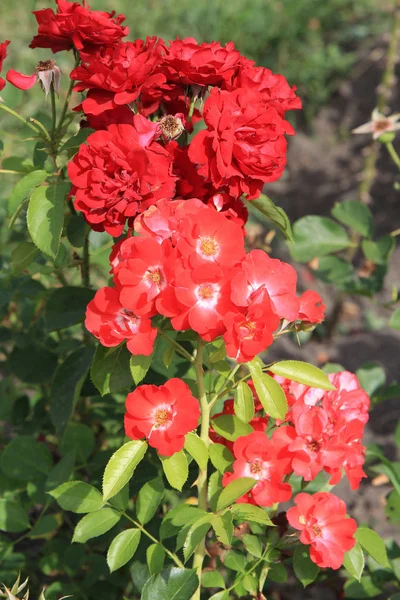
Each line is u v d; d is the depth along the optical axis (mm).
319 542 805
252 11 2432
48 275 1048
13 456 999
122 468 774
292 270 776
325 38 2438
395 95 2174
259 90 820
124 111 817
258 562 844
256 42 2377
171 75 821
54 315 951
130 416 772
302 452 805
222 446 826
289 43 2371
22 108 1894
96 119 822
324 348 1696
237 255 760
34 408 1159
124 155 772
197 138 778
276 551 850
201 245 753
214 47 824
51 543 1063
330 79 2271
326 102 2223
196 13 2439
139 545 958
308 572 844
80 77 803
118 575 1044
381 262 1239
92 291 960
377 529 1299
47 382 1099
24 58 2164
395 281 1803
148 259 744
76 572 1041
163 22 2426
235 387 809
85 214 785
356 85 2230
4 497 1048
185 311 745
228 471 825
